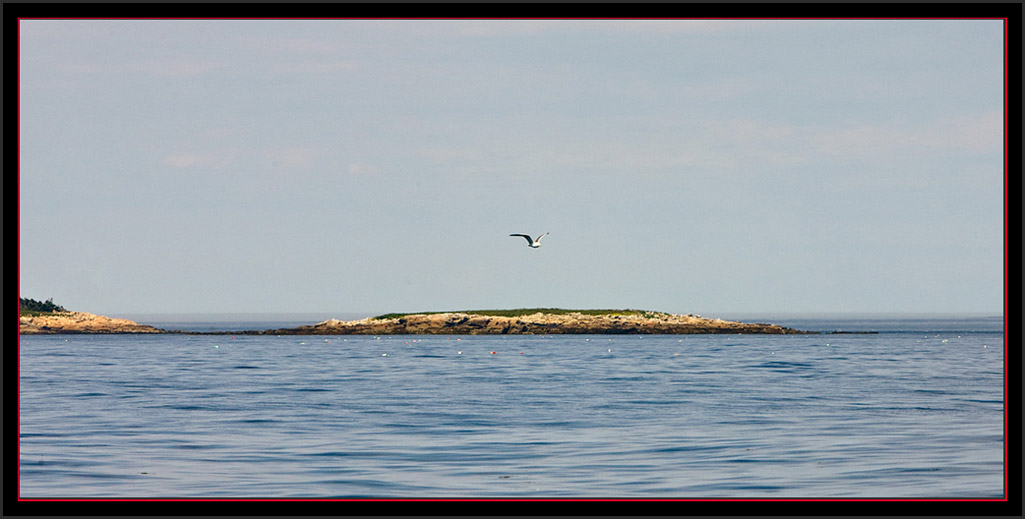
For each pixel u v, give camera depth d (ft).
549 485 138.31
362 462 157.69
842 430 192.24
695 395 270.67
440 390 291.38
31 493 133.69
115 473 148.46
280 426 201.57
